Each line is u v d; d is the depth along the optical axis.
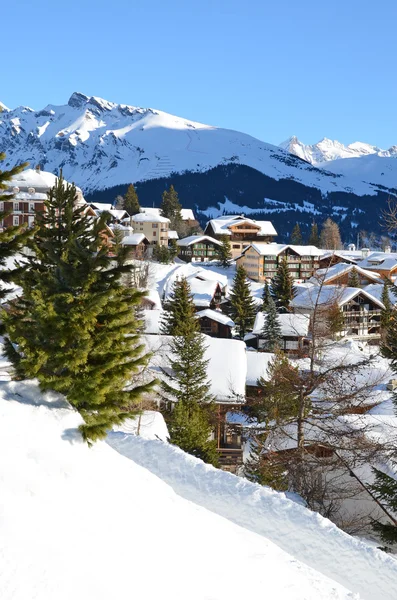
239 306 78.06
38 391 15.07
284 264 86.38
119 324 15.25
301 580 13.63
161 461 21.06
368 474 27.83
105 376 14.95
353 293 80.44
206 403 39.72
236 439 40.47
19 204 88.56
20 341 14.12
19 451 12.84
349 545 16.36
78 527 11.71
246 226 154.38
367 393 27.94
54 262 16.16
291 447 29.48
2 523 10.65
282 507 18.08
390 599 14.59
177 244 141.50
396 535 23.94
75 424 14.88
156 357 42.84
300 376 26.38
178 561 12.24
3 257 17.94
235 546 14.37
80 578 10.22
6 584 9.41
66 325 14.29
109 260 15.45
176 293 55.22
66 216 18.22
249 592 12.12
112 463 15.44
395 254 122.38
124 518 12.96
